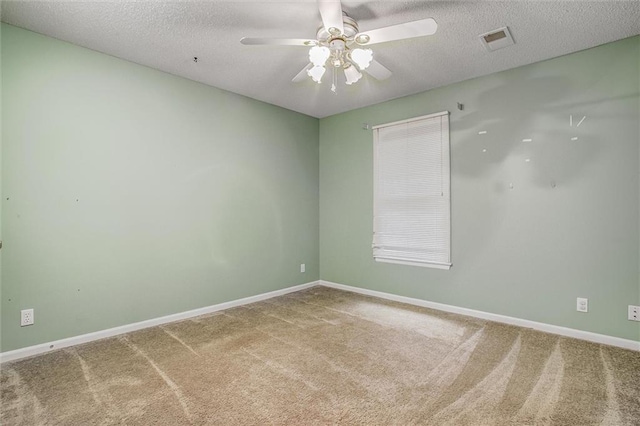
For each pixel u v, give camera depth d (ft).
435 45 8.66
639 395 6.13
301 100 13.10
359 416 5.60
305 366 7.41
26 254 7.89
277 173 13.80
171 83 10.50
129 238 9.57
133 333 9.43
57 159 8.32
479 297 10.74
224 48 8.87
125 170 9.50
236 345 8.59
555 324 9.31
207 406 5.90
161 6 7.00
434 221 11.74
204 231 11.34
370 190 13.67
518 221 9.95
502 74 10.26
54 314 8.29
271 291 13.53
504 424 5.37
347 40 6.81
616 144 8.42
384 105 13.20
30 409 5.79
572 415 5.57
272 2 6.88
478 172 10.73
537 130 9.62
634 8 6.98
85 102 8.77
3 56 7.59
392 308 11.82
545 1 6.81
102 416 5.60
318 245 15.55
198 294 11.17
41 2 6.83
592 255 8.75
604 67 8.57
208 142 11.47
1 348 7.57
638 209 8.14
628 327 8.25
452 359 7.71
